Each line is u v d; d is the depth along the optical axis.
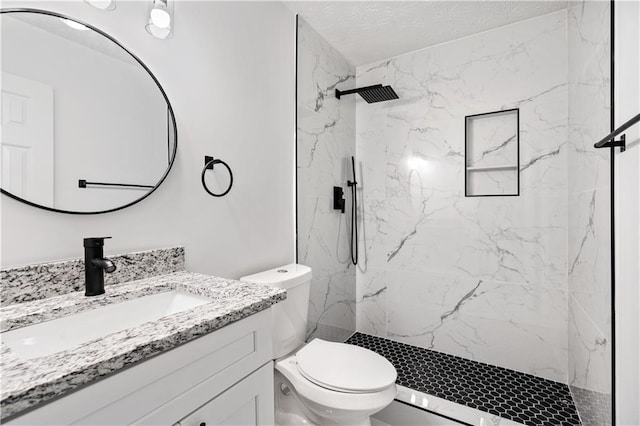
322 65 2.19
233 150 1.54
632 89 0.97
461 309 2.20
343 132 2.45
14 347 0.72
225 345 0.82
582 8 1.54
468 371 2.02
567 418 1.57
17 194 0.85
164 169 1.21
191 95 1.33
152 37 1.19
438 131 2.27
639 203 0.93
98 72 1.02
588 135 1.44
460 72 2.19
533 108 1.97
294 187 1.97
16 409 0.46
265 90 1.74
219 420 0.81
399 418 1.69
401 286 2.44
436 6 1.86
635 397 0.97
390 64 2.47
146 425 0.65
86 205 0.99
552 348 1.93
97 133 1.01
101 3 0.95
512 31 2.03
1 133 0.82
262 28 1.72
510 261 2.04
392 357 2.21
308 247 2.05
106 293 0.94
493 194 2.12
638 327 0.95
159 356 0.67
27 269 0.85
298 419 1.43
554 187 1.91
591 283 1.40
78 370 0.53
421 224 2.34
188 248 1.31
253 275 1.56
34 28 0.89
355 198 2.57
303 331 1.59
